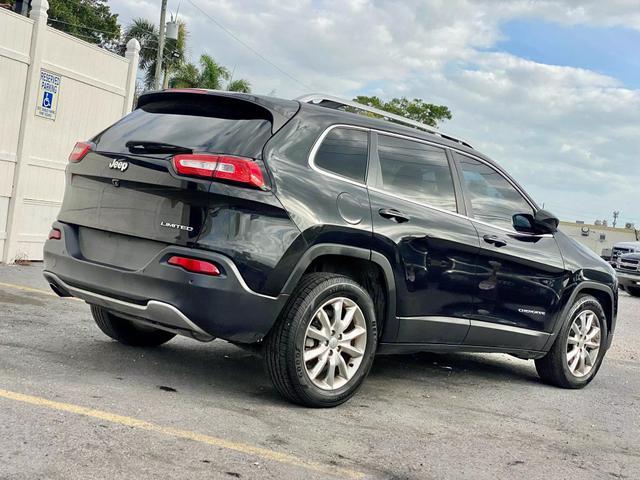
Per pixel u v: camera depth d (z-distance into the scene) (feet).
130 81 38.22
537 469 12.82
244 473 10.71
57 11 145.69
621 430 16.44
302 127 14.89
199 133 14.51
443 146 18.20
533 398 18.79
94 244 14.88
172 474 10.25
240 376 16.80
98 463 10.26
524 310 19.15
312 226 14.16
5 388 13.11
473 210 18.29
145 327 18.39
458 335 17.63
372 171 16.05
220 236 13.26
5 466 9.73
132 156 14.35
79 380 14.44
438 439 13.85
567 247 20.81
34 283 27.14
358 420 14.40
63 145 34.53
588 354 21.33
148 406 13.26
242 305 13.39
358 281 16.12
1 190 31.45
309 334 14.46
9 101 31.30
